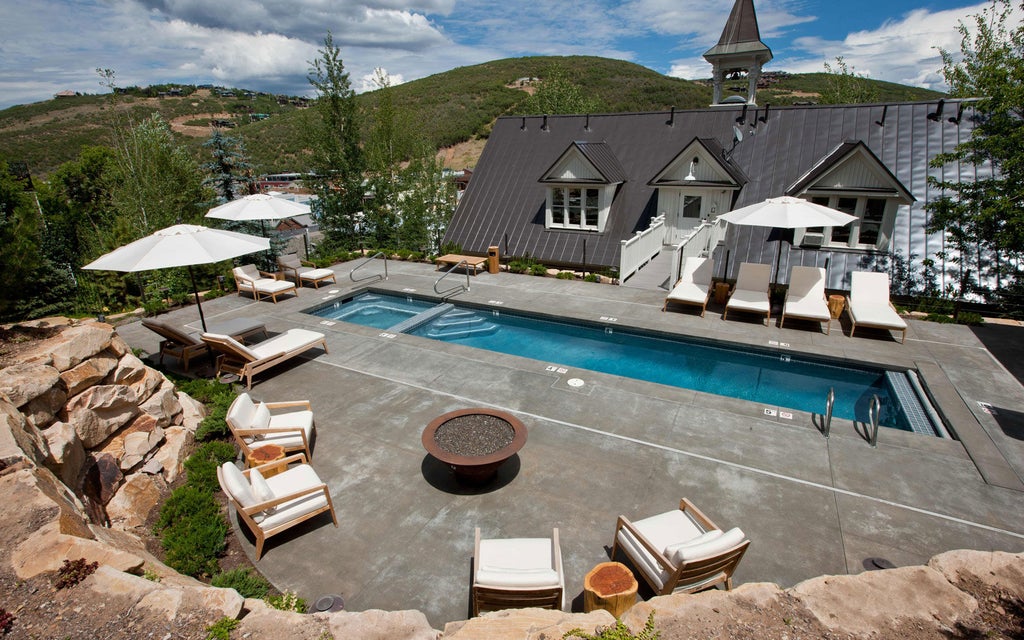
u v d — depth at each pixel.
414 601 5.34
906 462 7.46
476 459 6.43
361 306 15.91
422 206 25.41
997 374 10.09
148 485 7.04
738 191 17.30
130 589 4.20
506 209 20.81
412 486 7.14
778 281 15.48
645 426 8.51
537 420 8.75
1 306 8.45
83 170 39.06
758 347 11.73
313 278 16.56
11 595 4.09
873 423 7.80
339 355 11.58
